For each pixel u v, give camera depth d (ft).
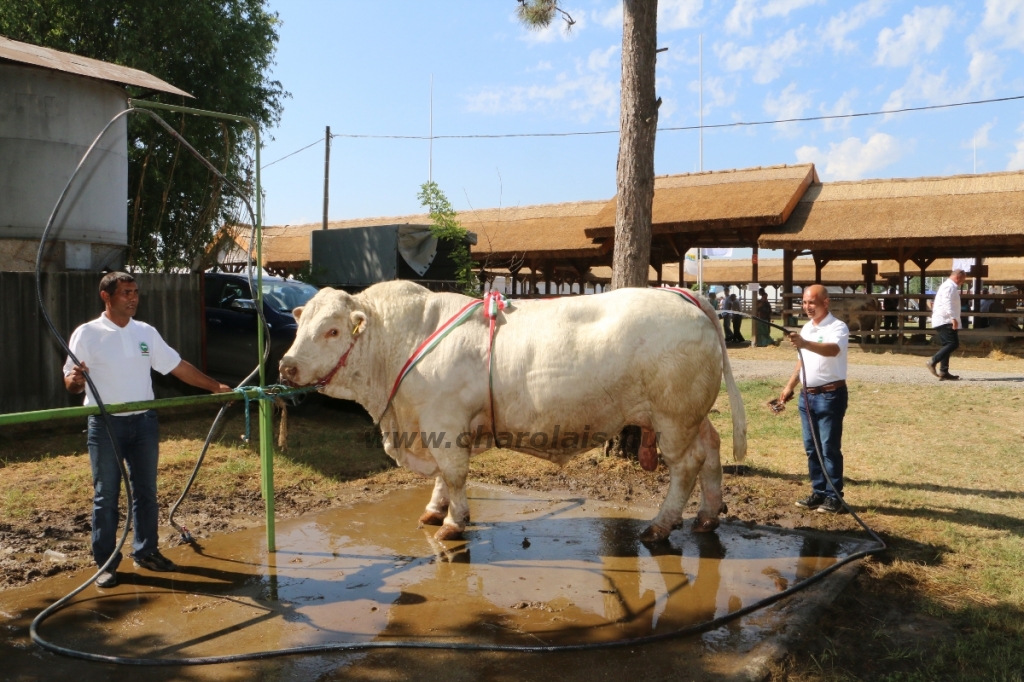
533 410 15.74
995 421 30.40
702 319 15.83
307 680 10.67
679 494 16.53
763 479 22.08
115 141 34.73
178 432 27.53
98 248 34.30
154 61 53.21
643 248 23.81
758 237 63.62
